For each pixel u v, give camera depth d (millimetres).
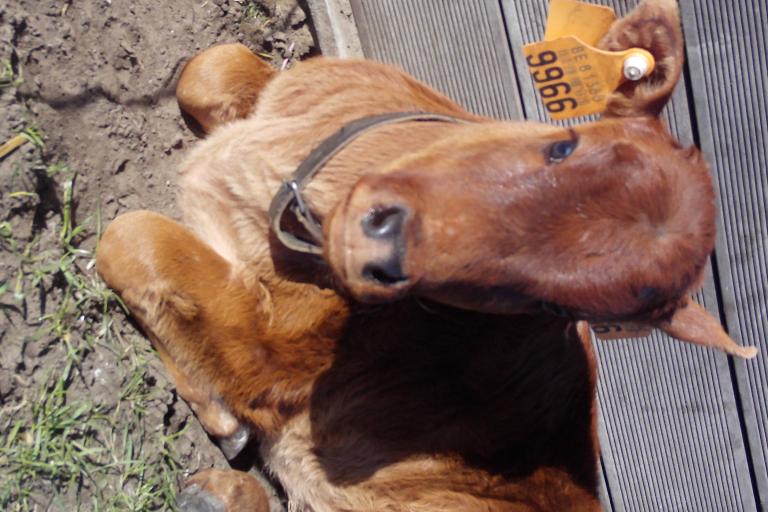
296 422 943
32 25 876
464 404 902
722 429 1403
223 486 945
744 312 1296
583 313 722
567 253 704
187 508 923
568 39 789
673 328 792
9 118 828
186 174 945
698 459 1437
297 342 905
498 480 907
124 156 953
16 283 822
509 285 710
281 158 884
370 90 918
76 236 893
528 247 701
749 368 1340
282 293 901
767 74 1168
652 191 719
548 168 716
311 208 844
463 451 908
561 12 807
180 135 1021
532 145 738
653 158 734
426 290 701
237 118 1005
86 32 930
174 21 1045
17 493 800
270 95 946
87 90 921
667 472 1460
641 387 1409
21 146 833
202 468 961
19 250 828
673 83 779
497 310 738
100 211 921
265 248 897
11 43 847
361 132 837
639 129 772
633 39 787
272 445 971
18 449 801
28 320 829
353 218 654
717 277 1287
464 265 692
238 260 915
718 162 1223
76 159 902
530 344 903
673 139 782
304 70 944
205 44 1085
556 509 923
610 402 1436
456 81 1333
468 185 705
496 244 695
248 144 905
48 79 884
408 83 972
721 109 1198
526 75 1295
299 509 987
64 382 844
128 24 982
